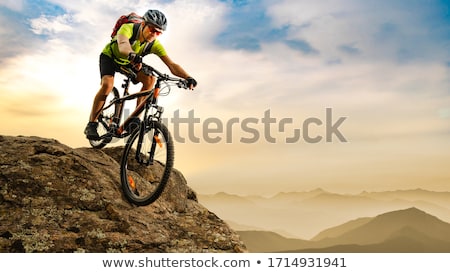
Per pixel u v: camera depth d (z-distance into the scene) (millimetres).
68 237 3143
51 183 3705
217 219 4348
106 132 4898
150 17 4145
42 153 4137
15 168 3744
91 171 4090
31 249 2920
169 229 3803
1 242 2912
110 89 4488
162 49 4566
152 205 4094
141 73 4668
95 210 3621
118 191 4027
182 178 5008
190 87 4082
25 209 3340
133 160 4824
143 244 3346
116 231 3389
